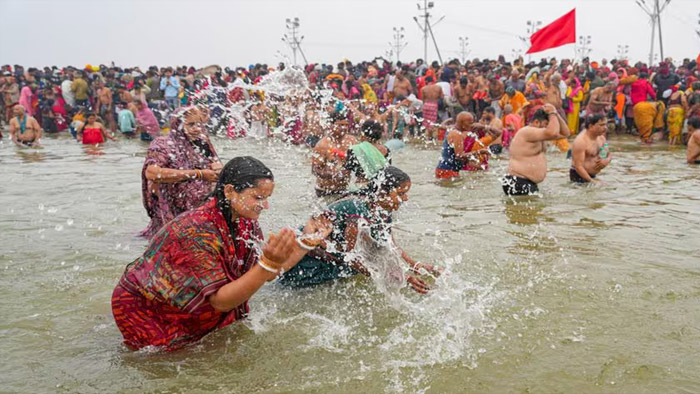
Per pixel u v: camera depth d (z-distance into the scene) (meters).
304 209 5.80
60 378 2.54
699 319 3.08
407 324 3.09
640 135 12.72
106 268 4.09
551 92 13.76
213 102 13.58
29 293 3.60
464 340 2.89
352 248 3.66
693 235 4.75
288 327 3.07
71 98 18.34
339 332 3.01
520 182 6.59
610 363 2.63
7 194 7.01
